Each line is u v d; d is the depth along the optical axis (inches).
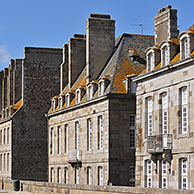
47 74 2987.2
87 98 2182.6
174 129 1576.0
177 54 1638.8
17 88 3262.8
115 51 2245.3
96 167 2075.5
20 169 2918.3
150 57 1755.7
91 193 1578.5
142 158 1734.7
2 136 3186.5
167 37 1850.4
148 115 1733.5
